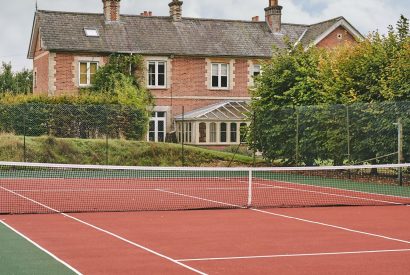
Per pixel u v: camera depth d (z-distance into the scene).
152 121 42.28
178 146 34.38
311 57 31.00
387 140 25.02
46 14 41.66
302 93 29.95
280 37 45.84
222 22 45.56
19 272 9.52
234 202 19.50
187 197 20.80
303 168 19.38
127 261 10.41
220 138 40.97
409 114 24.14
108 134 33.84
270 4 46.16
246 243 12.25
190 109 42.97
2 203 18.53
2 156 31.28
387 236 13.17
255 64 44.28
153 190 23.02
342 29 44.88
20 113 32.66
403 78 25.11
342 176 28.38
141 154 33.41
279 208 18.05
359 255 11.07
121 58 40.78
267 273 9.61
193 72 43.00
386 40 27.12
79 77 40.53
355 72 27.12
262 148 31.66
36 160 31.61
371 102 25.84
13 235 12.89
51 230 13.60
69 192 21.88
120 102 37.34
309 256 10.96
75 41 40.59
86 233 13.25
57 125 33.06
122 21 42.91
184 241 12.42
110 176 28.86
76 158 32.19
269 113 31.08
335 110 27.30
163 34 43.19
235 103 42.75
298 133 29.28
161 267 9.98
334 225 14.71
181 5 44.38
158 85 42.31
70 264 10.12
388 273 9.66
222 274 9.52
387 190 23.22
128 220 15.29
